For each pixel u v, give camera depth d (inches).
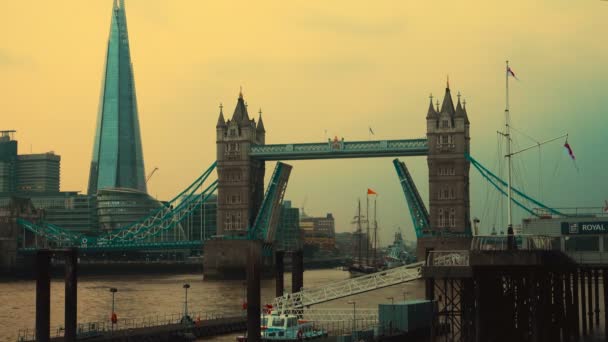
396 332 3932.1
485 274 2903.5
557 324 3555.6
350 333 3969.0
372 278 4284.0
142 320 5551.2
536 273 2822.3
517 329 3275.1
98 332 4180.6
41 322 3506.4
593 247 3592.5
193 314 5861.2
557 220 3654.0
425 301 4256.9
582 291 4520.2
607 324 3959.2
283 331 3934.5
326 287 4409.5
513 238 2977.4
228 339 4456.2
